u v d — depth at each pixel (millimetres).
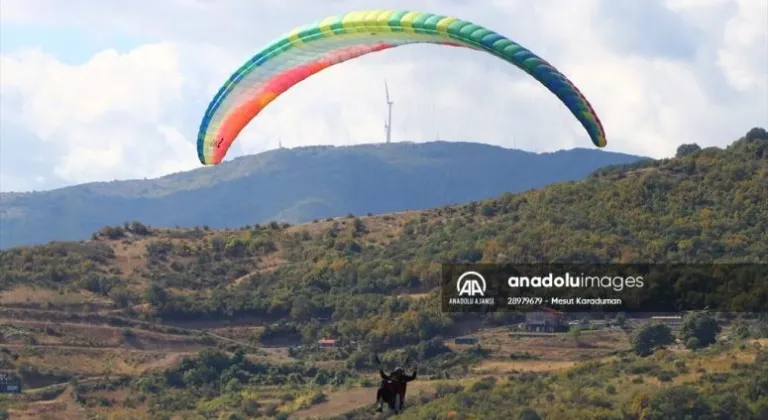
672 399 111438
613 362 130500
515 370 137625
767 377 113938
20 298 170250
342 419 130125
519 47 56781
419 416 121750
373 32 58562
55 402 141000
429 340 153500
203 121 65688
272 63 63344
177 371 149500
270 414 135375
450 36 57188
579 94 56250
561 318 153000
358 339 163000
